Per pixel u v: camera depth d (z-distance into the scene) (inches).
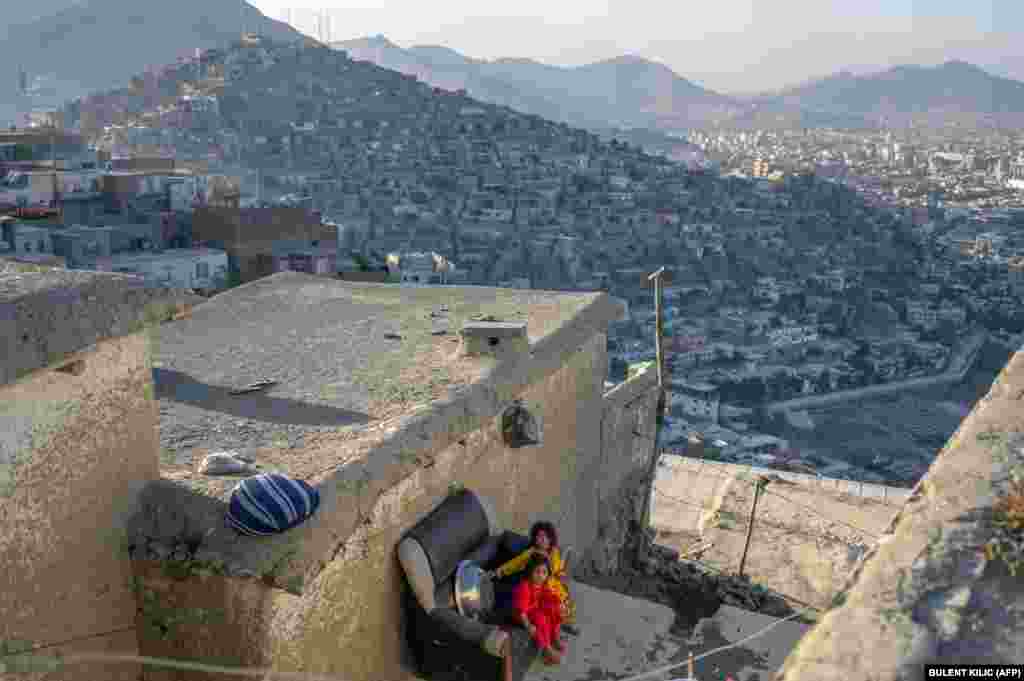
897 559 62.2
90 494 119.9
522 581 186.1
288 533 124.0
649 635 209.6
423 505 169.6
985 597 56.8
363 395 184.1
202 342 229.1
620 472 295.4
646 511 289.1
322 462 146.4
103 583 122.2
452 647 159.2
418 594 159.5
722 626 217.8
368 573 151.7
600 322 259.1
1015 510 63.6
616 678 190.5
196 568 123.4
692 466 419.5
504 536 189.0
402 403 177.8
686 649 206.2
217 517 126.3
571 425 247.6
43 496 111.6
